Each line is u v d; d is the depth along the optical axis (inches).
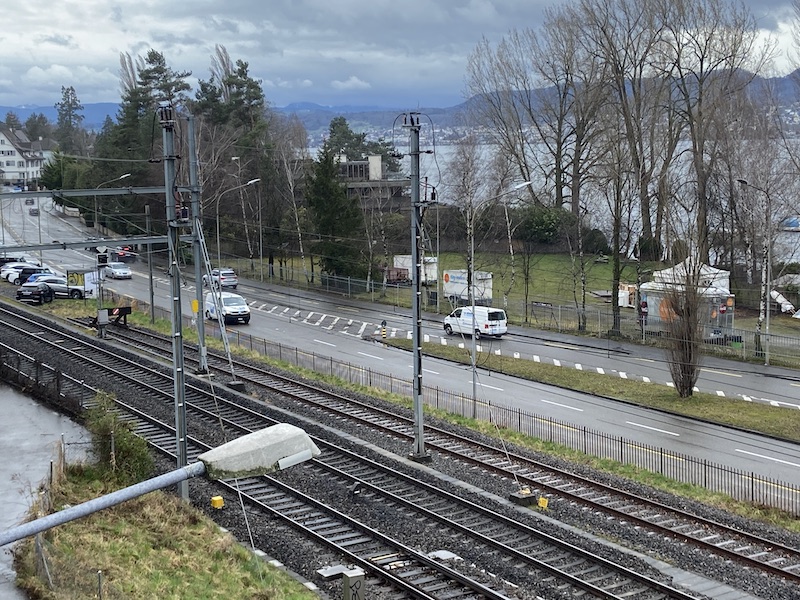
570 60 2997.0
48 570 626.2
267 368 1678.2
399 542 819.4
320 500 943.0
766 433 1295.5
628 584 730.8
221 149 3169.3
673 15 2495.1
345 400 1413.6
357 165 3873.0
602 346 1998.0
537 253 3267.7
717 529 871.7
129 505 859.4
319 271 3157.0
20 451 1030.4
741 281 2637.8
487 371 1738.4
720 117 2372.0
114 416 985.5
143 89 3661.4
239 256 3452.3
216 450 379.6
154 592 669.3
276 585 719.7
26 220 4188.0
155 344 1910.7
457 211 3250.5
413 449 1108.5
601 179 3107.8
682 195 2608.3
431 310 2495.1
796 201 2546.8
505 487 994.7
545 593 714.8
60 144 7155.5
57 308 2341.3
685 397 1518.2
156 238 906.1
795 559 802.2
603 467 1101.7
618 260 2118.6
